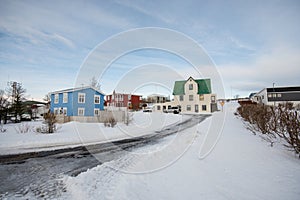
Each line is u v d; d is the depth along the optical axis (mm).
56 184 3670
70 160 5398
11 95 23969
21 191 3383
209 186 3137
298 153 4340
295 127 4336
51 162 5199
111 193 3109
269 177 3314
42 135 10289
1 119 22062
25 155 6027
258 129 8641
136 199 2838
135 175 3893
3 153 6305
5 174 4246
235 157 4656
